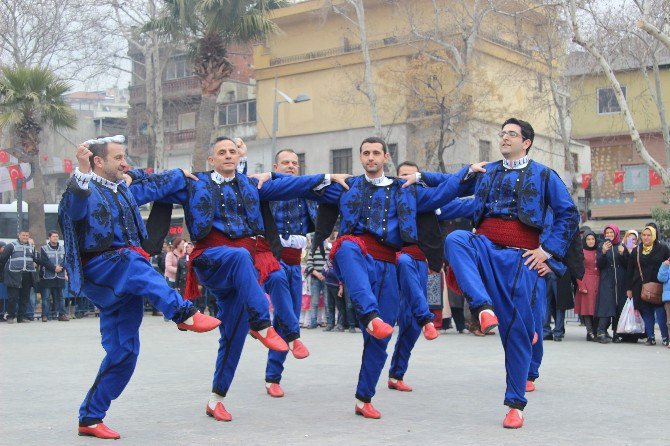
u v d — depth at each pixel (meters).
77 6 34.62
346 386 8.77
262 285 7.66
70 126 27.20
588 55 29.69
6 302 20.16
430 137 33.50
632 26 24.88
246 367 10.41
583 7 23.97
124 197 6.30
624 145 32.56
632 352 12.64
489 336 15.20
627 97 31.98
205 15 26.78
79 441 5.99
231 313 6.82
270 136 38.94
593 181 33.16
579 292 14.70
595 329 14.98
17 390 8.52
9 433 6.30
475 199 7.00
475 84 29.92
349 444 5.86
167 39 34.47
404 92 32.75
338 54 36.50
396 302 7.15
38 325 18.53
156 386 8.79
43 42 34.62
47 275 19.80
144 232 6.43
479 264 6.65
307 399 7.95
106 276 6.06
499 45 33.22
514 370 6.56
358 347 12.97
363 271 6.88
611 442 5.95
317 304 17.45
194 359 11.38
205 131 27.75
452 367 10.32
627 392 8.38
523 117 32.06
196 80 43.53
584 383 9.03
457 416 7.02
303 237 8.83
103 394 6.14
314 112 37.62
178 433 6.29
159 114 36.44
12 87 25.94
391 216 7.10
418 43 32.97
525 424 6.66
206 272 6.67
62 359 11.39
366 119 35.78
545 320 14.80
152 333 16.09
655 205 31.94
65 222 6.04
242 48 43.94
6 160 25.56
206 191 6.84
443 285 16.30
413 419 6.88
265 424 6.66
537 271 6.76
